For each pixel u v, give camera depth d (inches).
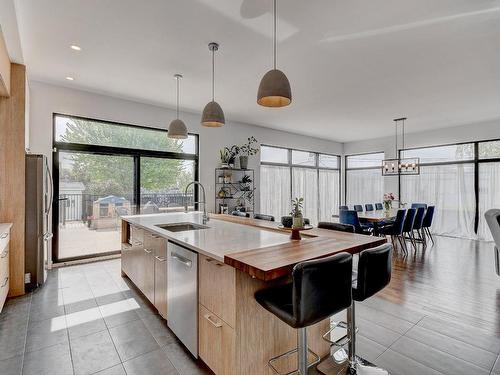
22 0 87.7
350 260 61.2
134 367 76.6
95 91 172.4
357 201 349.7
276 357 65.9
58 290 129.5
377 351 84.4
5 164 121.2
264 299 61.8
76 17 97.4
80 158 176.2
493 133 241.1
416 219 220.2
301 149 310.5
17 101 122.9
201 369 76.0
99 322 100.7
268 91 85.6
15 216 122.3
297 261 59.6
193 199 225.3
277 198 291.1
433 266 170.7
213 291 70.3
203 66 136.2
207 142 231.1
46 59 129.7
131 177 195.9
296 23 100.3
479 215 252.4
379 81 153.9
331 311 57.7
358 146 345.4
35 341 88.3
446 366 77.4
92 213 180.7
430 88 164.1
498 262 134.0
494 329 96.6
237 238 87.6
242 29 104.4
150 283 109.1
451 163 270.4
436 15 95.1
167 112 208.2
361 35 107.8
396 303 117.4
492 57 125.0
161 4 90.4
